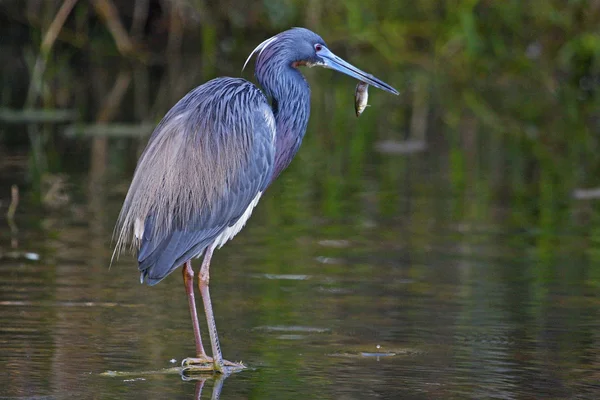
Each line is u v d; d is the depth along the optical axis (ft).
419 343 29.84
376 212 48.62
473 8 94.22
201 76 88.02
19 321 31.17
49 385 25.44
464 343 29.73
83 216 46.32
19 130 69.10
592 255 40.88
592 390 25.61
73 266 38.06
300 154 63.62
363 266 38.91
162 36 98.22
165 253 28.86
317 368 27.35
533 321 32.09
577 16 91.97
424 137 70.03
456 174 58.03
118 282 36.24
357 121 75.56
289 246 41.96
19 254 39.60
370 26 94.38
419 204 50.49
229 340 29.96
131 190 29.66
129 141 66.13
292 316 32.58
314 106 81.56
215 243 30.09
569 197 52.44
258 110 30.53
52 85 86.02
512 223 46.62
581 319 32.30
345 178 56.65
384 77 93.09
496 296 34.91
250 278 37.06
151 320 31.89
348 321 31.91
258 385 25.90
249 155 30.01
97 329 30.63
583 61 90.94
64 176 55.16
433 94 87.61
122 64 96.07
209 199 29.25
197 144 29.22
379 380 26.30
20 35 98.53
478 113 79.41
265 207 49.55
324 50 33.24
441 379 26.43
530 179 57.00
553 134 71.46
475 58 92.79
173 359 28.12
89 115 73.82
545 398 24.93
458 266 39.06
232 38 99.09
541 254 41.06
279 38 32.68
